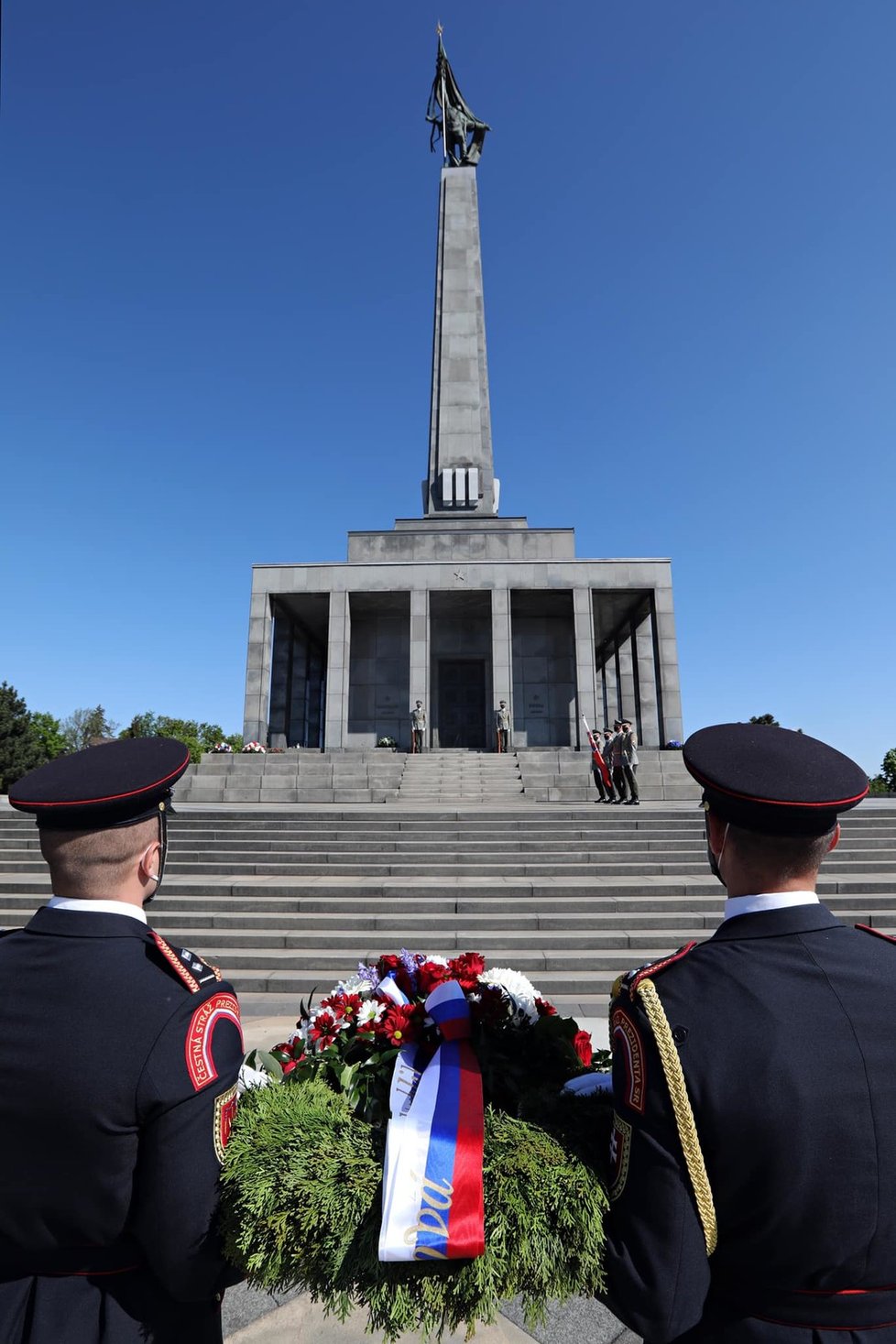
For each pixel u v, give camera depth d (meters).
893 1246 1.33
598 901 10.54
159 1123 1.47
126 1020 1.51
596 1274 1.43
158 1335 1.51
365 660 34.66
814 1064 1.35
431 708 32.84
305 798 22.03
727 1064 1.37
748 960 1.51
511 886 11.00
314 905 10.61
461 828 14.12
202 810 15.60
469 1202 1.46
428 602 30.70
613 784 18.66
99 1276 1.52
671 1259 1.33
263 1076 2.00
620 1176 1.43
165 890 11.13
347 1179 1.52
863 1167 1.31
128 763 1.77
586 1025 7.23
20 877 12.76
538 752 24.78
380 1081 1.94
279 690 34.62
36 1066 1.46
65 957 1.60
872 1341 1.33
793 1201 1.30
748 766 1.63
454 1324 1.48
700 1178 1.34
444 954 9.20
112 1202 1.47
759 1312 1.39
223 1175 1.51
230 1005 1.73
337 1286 1.48
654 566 30.72
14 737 51.69
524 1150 1.54
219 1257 1.50
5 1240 1.52
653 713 33.03
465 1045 1.88
